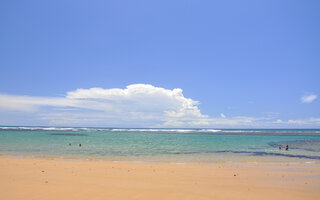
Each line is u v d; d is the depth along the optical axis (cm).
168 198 745
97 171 1237
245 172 1275
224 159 1905
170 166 1465
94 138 5056
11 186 858
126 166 1438
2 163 1445
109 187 874
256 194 808
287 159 1931
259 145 3544
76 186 879
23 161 1563
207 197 763
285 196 788
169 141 4375
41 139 4241
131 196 760
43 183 916
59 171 1210
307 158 2011
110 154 2219
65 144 3281
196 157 2041
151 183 963
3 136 4991
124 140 4575
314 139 5359
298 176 1168
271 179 1085
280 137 6269
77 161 1648
